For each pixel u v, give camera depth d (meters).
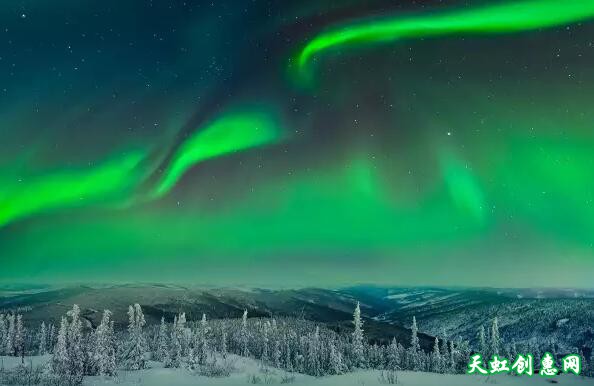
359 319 58.16
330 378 34.09
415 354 65.94
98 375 35.22
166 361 44.09
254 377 35.75
